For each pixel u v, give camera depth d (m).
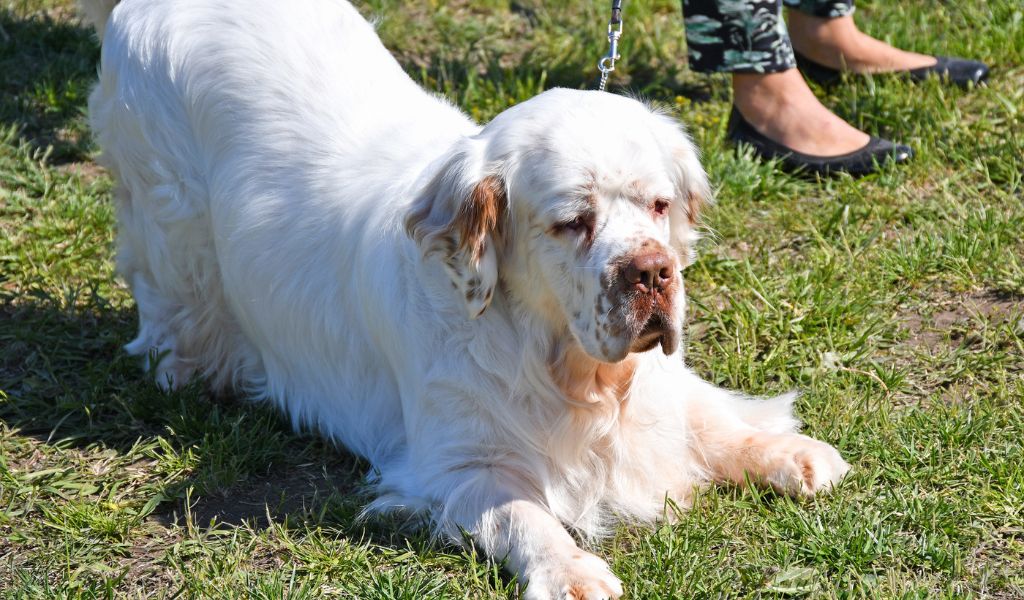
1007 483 4.25
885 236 6.31
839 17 7.77
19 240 6.52
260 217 5.04
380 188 4.75
